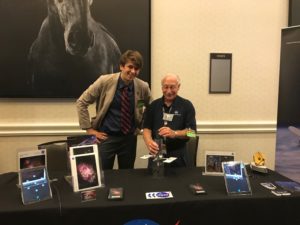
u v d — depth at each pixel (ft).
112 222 5.38
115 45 10.68
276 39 11.78
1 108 10.50
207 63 11.47
